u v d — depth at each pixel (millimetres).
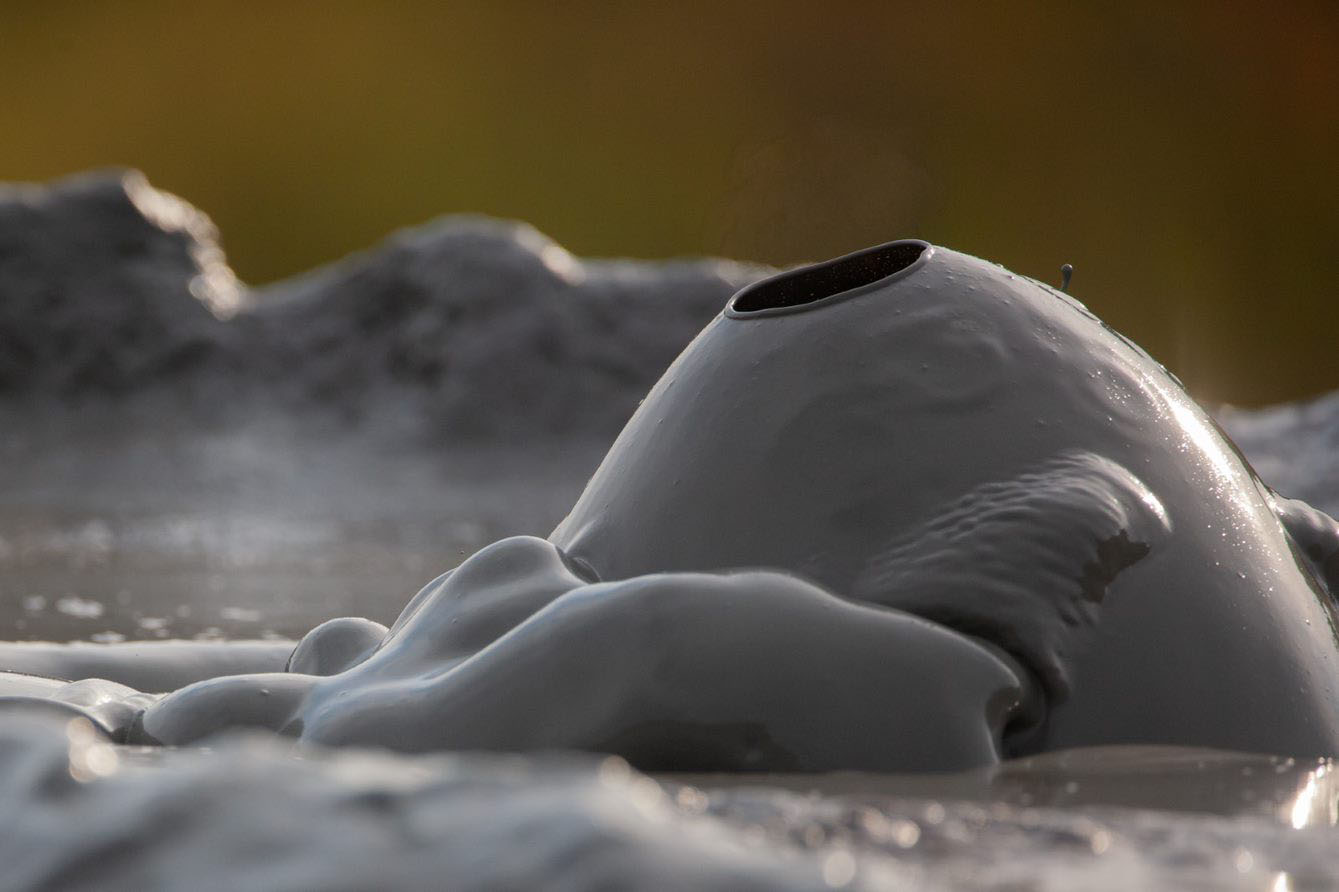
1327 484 28594
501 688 7293
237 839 4086
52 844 4141
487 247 49969
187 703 8188
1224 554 8336
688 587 7262
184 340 48031
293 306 50562
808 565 7996
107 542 28969
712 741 6922
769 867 3990
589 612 7320
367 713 7613
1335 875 5039
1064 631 7676
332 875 3941
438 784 4254
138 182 50531
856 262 9539
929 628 7324
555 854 3924
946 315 8742
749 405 8680
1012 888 4754
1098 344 8984
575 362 48250
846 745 6930
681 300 49344
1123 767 7184
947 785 6680
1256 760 7531
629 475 9039
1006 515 7875
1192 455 8688
